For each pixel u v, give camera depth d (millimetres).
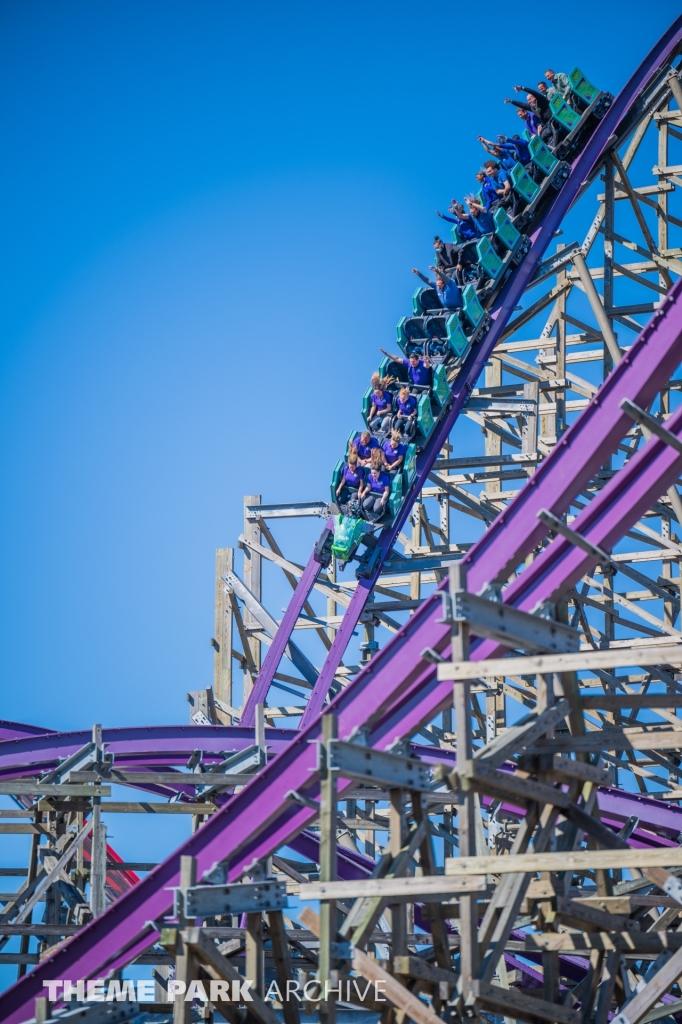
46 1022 52031
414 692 54719
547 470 54875
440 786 67062
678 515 77375
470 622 49938
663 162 96750
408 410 92250
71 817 77750
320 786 55062
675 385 90500
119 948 55031
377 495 92062
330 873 49500
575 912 54938
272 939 55062
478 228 96812
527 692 91750
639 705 54562
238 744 74062
